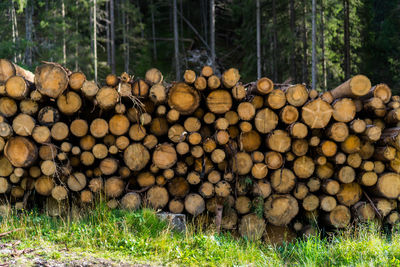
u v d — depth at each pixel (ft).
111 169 18.16
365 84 19.29
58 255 12.33
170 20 107.34
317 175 19.21
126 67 78.64
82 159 18.12
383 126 19.86
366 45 74.38
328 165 19.25
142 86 18.29
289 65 66.03
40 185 18.01
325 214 19.22
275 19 66.59
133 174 19.15
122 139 18.21
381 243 14.78
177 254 13.67
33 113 17.60
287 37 62.13
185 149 18.22
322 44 58.80
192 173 18.47
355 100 19.79
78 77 17.66
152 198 18.75
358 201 19.30
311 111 18.31
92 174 18.66
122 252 13.41
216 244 15.19
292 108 18.44
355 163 18.81
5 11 67.46
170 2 96.99
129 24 89.76
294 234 19.44
